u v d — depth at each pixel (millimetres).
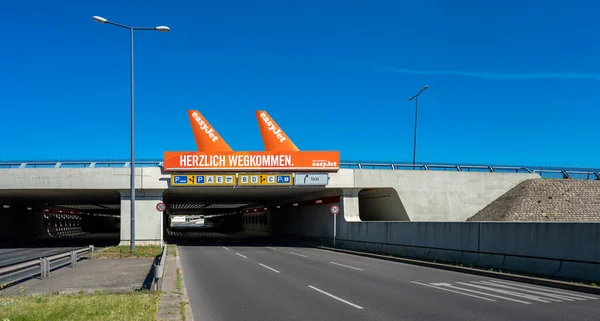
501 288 12289
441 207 33500
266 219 61000
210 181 31406
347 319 8281
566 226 13477
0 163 30688
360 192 36969
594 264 12461
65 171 30766
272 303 9938
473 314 8711
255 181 31594
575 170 37844
